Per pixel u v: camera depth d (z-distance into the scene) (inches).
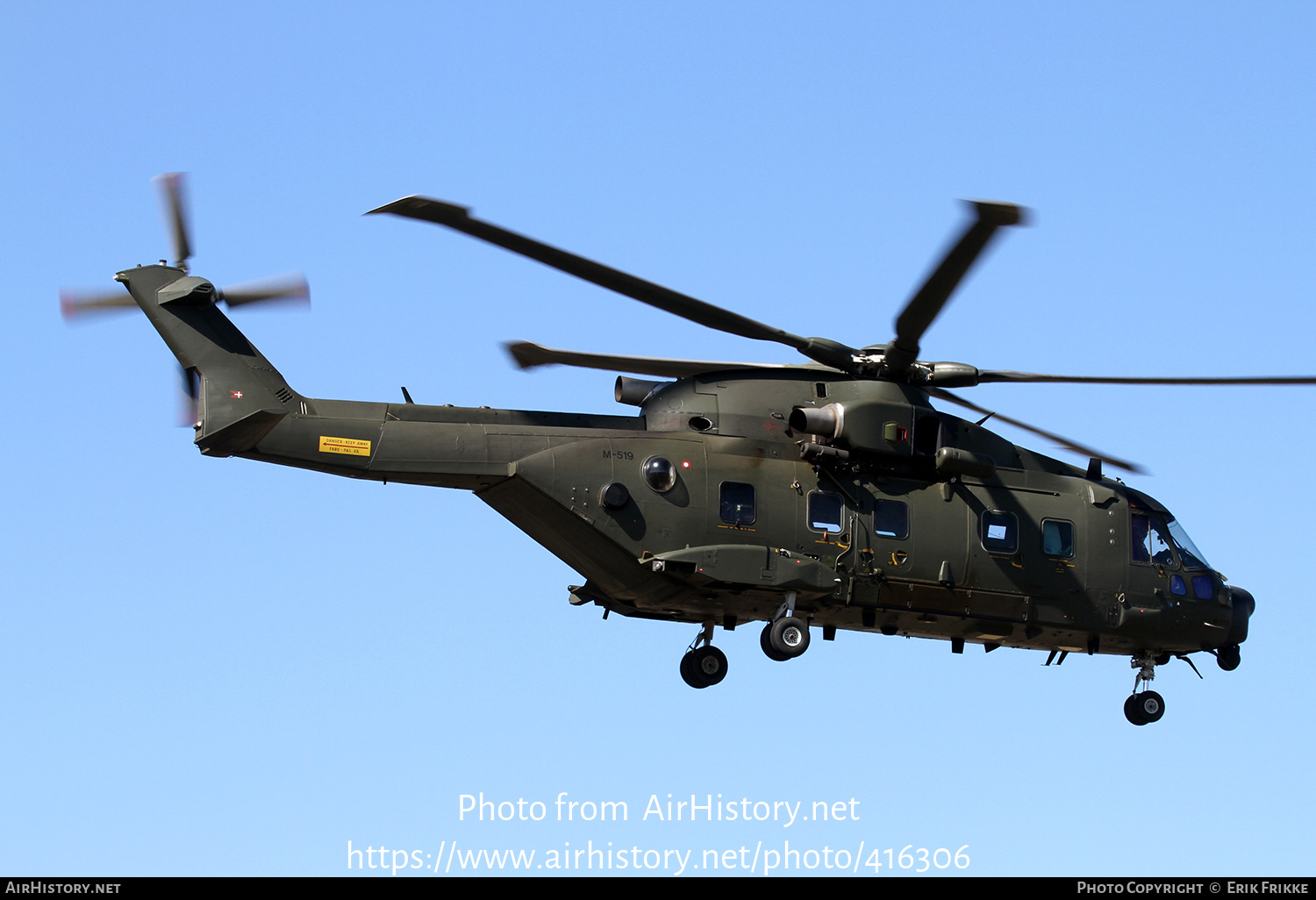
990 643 3661.4
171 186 3139.8
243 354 3073.3
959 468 3393.2
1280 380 3257.9
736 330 3201.3
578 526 3181.6
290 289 3117.6
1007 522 3494.1
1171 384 3348.9
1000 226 2623.0
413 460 3097.9
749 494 3270.2
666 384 3415.4
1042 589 3513.8
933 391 3580.2
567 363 3442.4
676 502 3218.5
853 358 3361.2
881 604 3366.1
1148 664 3791.8
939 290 2952.8
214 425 3011.8
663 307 3065.9
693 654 3599.9
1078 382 3408.0
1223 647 3796.8
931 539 3398.1
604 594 3484.3
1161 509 3750.0
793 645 3228.3
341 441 3068.4
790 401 3383.4
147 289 3073.3
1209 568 3772.1
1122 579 3614.7
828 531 3316.9
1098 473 3715.6
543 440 3193.9
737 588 3243.1
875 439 3331.7
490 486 3203.7
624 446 3225.9
